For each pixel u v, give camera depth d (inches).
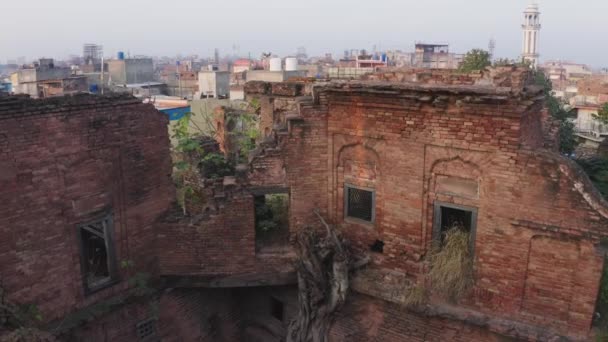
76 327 455.2
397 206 466.0
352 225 501.0
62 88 967.6
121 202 479.5
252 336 605.3
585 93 2050.9
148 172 499.2
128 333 502.3
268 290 585.3
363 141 470.9
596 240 374.9
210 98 1644.9
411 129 439.8
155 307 520.7
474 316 431.8
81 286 462.0
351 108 470.0
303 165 502.9
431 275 446.0
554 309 406.3
